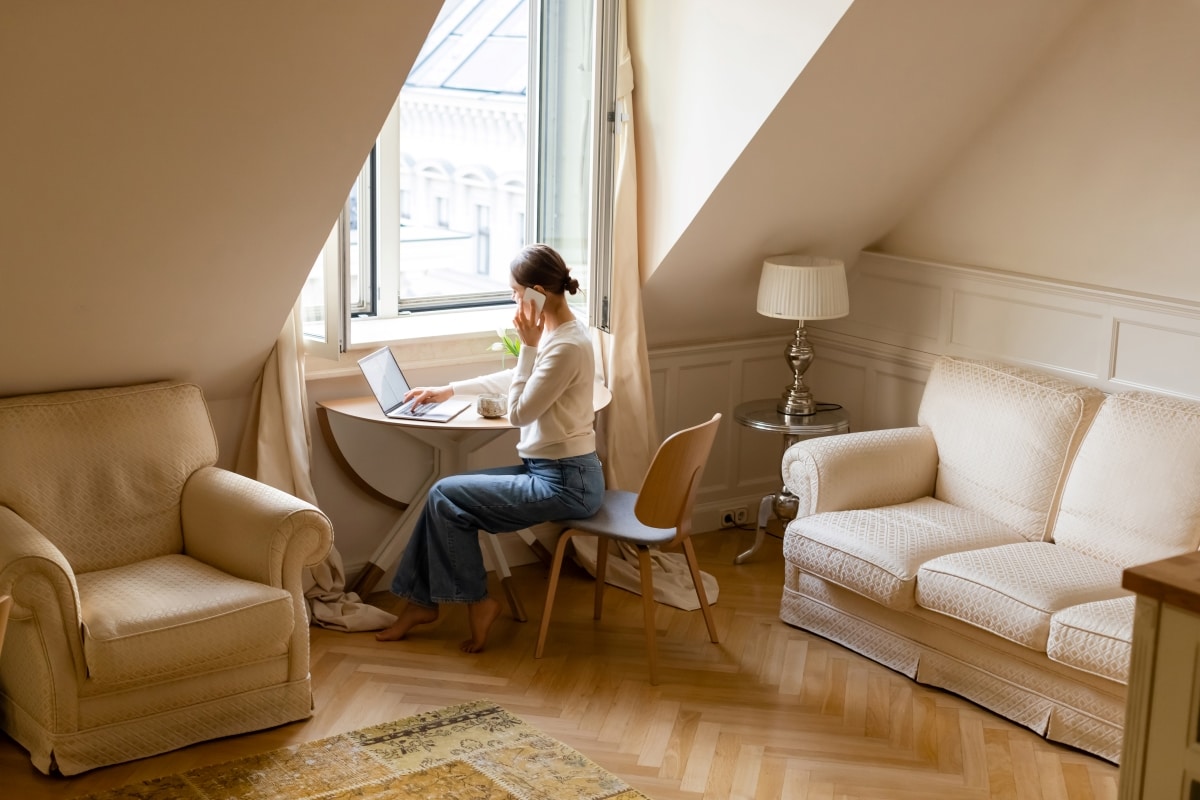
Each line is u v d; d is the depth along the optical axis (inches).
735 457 212.7
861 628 160.4
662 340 201.0
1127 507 151.1
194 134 122.4
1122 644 128.9
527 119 178.2
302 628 137.6
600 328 176.2
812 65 156.4
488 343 183.5
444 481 157.8
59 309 136.3
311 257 147.2
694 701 146.9
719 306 200.2
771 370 213.3
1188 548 145.1
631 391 186.5
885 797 126.3
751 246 188.9
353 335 176.6
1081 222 172.6
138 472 145.4
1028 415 164.7
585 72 171.8
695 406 205.8
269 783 124.7
